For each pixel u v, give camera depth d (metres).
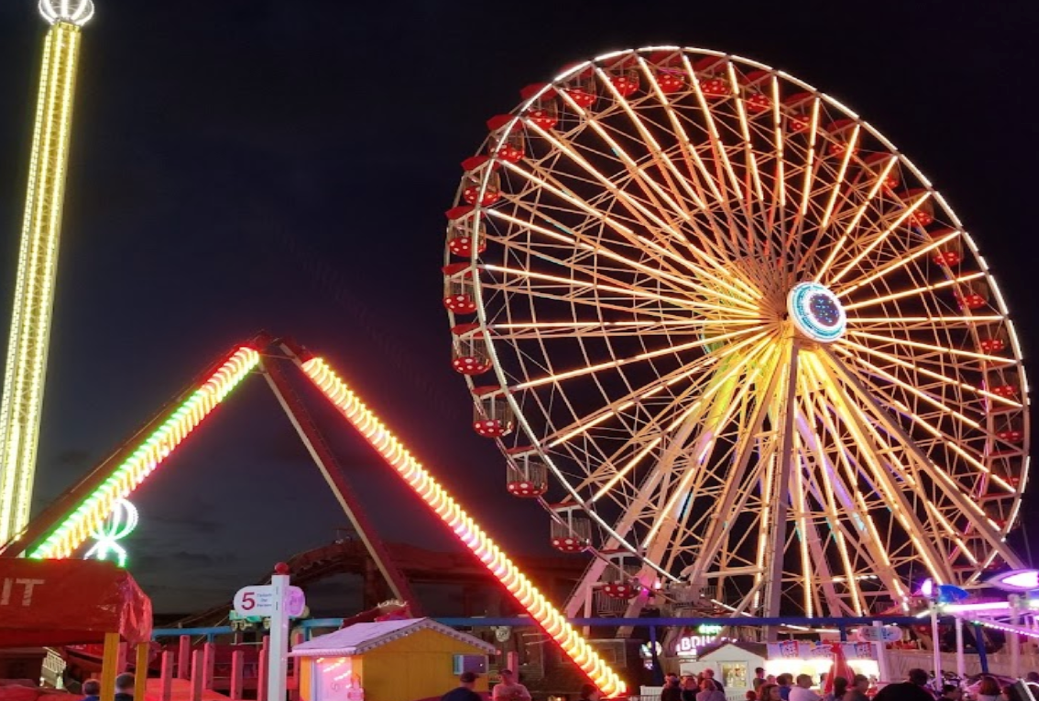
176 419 21.52
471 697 9.58
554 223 42.75
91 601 13.07
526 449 40.09
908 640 43.81
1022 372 48.69
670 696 16.38
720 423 43.88
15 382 36.31
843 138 49.41
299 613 15.21
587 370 41.88
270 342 25.17
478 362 40.69
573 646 24.48
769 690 14.91
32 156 38.81
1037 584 20.62
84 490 19.95
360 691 18.70
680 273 45.62
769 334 44.38
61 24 40.56
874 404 44.03
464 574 73.44
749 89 48.19
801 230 46.28
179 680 26.56
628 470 41.41
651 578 41.66
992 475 47.72
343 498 26.02
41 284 37.62
